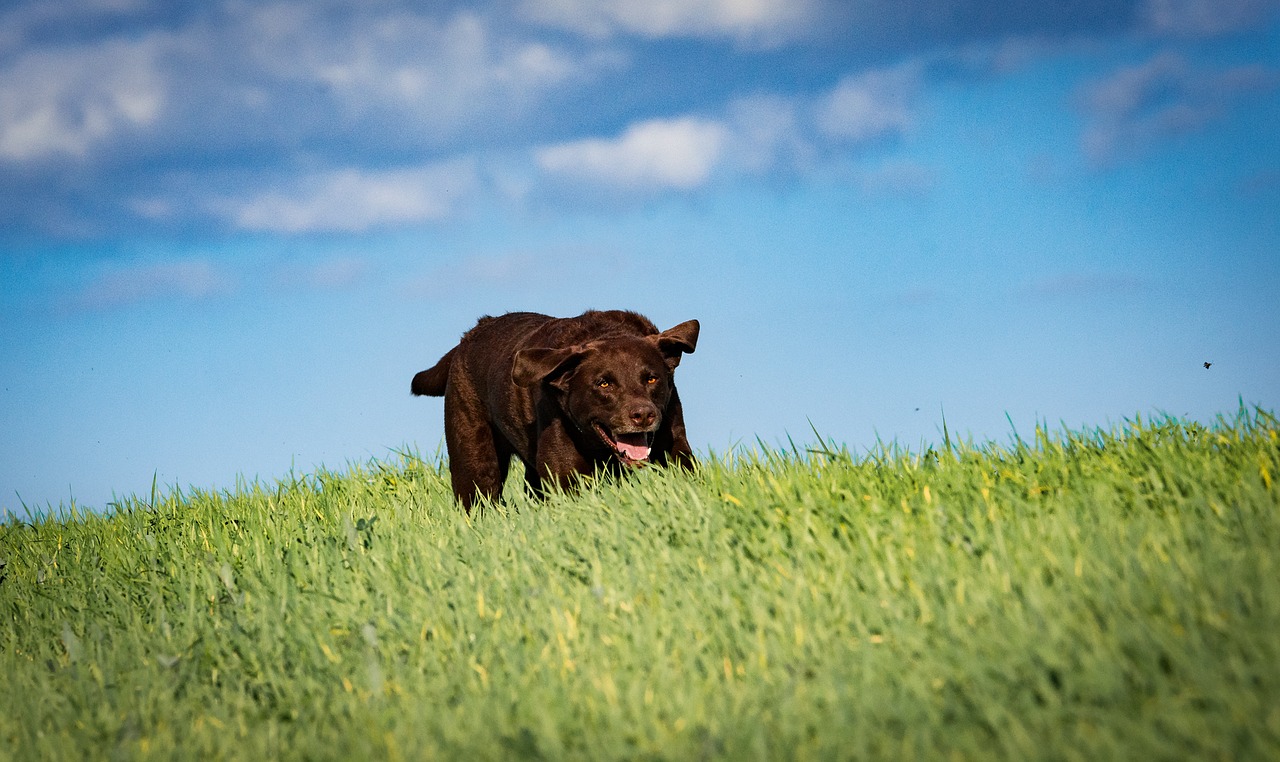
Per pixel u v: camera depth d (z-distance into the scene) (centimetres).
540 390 2719
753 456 2398
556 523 2247
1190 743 1062
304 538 2452
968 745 1117
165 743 1482
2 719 1670
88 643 2002
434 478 3294
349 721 1492
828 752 1139
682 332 2705
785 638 1450
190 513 3103
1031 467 1966
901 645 1380
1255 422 2030
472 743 1299
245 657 1800
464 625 1725
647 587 1733
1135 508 1741
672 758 1178
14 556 2903
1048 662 1228
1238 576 1375
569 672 1480
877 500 1859
